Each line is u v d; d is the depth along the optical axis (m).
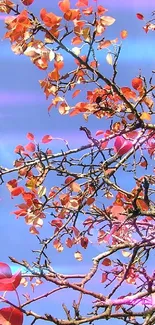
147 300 2.25
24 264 2.08
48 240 3.33
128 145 2.72
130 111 3.34
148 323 2.28
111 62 3.16
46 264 2.42
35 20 3.04
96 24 3.13
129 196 2.80
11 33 3.07
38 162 3.40
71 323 1.88
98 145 2.92
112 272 3.18
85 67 3.16
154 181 3.33
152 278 2.55
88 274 2.54
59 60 3.24
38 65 3.16
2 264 1.61
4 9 3.18
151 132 3.44
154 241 2.55
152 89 3.25
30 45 3.08
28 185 3.45
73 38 3.16
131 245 2.54
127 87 3.45
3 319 1.56
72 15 3.09
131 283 3.10
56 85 3.43
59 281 2.15
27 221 3.46
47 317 1.82
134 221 2.43
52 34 3.10
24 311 1.72
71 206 3.47
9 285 1.58
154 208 2.71
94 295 2.21
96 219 3.45
